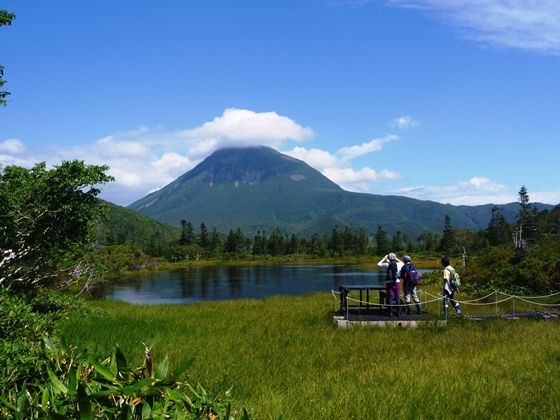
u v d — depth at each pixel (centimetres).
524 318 1532
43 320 742
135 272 7900
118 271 5591
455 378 773
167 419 271
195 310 2052
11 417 287
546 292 2242
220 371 831
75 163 1527
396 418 583
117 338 1160
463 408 621
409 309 1585
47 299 1791
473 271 3091
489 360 929
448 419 583
